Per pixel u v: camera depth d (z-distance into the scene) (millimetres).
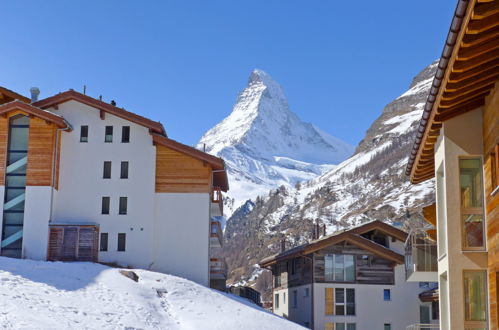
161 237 43625
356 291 45844
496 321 13648
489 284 14156
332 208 179750
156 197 44062
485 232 14508
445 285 16828
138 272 38406
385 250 45906
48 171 42250
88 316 27609
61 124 42812
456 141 14789
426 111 14938
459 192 14695
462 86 13156
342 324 45281
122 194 44094
